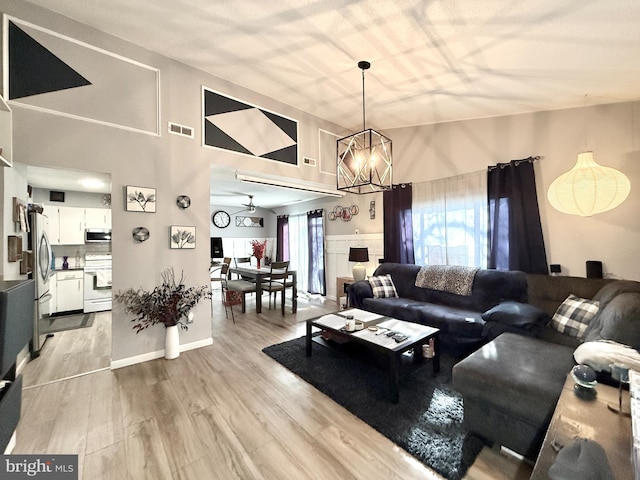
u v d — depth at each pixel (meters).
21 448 1.63
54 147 2.37
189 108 3.12
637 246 2.71
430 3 1.92
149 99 2.86
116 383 2.38
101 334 3.62
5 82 2.19
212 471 1.48
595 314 2.21
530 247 3.27
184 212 3.09
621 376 1.25
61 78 2.41
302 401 2.12
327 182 4.57
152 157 2.88
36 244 2.95
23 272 2.70
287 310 4.88
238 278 6.27
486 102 3.27
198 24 2.45
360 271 4.62
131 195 2.74
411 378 2.45
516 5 1.78
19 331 1.35
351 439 1.72
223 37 2.61
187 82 3.10
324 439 1.72
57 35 2.39
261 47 2.72
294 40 2.56
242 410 2.01
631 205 2.74
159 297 2.82
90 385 2.34
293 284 4.74
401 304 3.52
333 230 5.90
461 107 3.51
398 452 1.62
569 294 2.73
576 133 3.06
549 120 3.23
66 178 3.56
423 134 4.38
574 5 1.70
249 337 3.50
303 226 6.94
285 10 2.21
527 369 1.67
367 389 2.26
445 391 2.24
